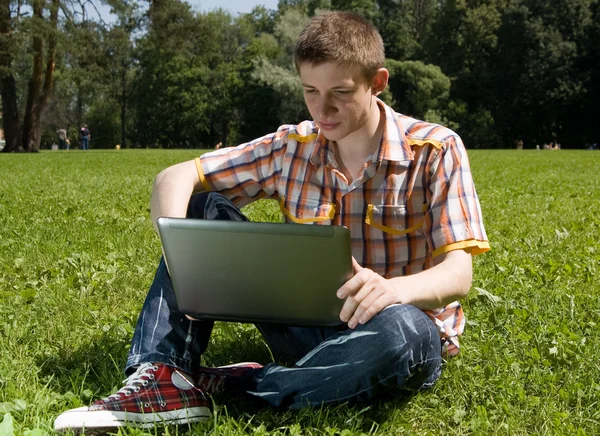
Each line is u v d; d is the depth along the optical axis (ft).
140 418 7.30
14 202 26.84
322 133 7.73
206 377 8.02
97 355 9.70
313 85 7.20
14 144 118.42
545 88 198.39
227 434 7.22
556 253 16.44
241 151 8.68
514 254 16.34
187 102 218.38
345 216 8.14
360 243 8.18
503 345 10.03
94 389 8.59
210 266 7.15
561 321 11.14
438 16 221.87
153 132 224.94
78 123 259.80
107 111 249.75
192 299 7.38
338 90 7.18
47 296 12.48
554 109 200.03
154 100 222.28
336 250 6.79
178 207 8.11
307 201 8.27
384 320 7.09
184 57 219.41
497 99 208.74
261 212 24.03
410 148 7.89
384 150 7.84
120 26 120.88
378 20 233.35
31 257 15.72
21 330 10.53
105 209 24.76
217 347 10.05
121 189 33.32
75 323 11.14
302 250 6.86
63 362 9.51
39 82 119.34
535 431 7.57
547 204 27.76
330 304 7.13
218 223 6.97
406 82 201.16
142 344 7.61
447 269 7.50
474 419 7.68
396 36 223.30
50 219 21.68
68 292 12.80
